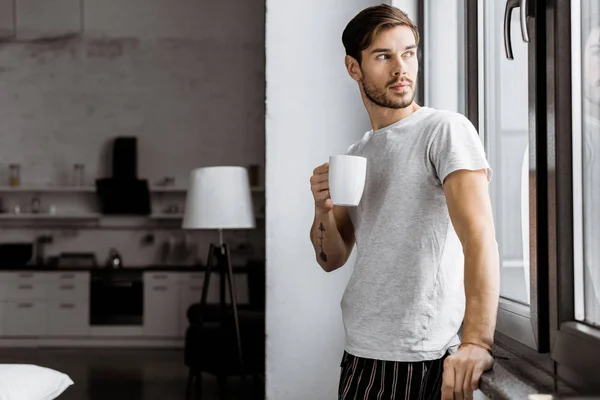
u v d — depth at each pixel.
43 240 9.20
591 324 1.48
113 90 9.32
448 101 2.87
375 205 1.80
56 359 7.61
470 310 1.50
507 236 2.19
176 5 9.35
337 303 3.23
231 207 5.22
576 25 1.54
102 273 8.42
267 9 3.25
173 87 9.35
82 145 9.27
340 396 1.85
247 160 9.37
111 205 8.95
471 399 1.46
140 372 6.91
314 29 3.24
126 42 9.34
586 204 1.53
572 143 1.54
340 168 1.75
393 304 1.73
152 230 9.23
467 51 2.48
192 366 5.93
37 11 9.27
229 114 9.37
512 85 2.12
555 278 1.56
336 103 3.24
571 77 1.54
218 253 5.72
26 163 9.27
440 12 2.88
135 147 9.09
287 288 3.24
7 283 8.43
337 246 2.05
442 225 1.71
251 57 9.38
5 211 9.12
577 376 1.45
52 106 9.29
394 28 1.75
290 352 3.24
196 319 6.61
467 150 1.63
